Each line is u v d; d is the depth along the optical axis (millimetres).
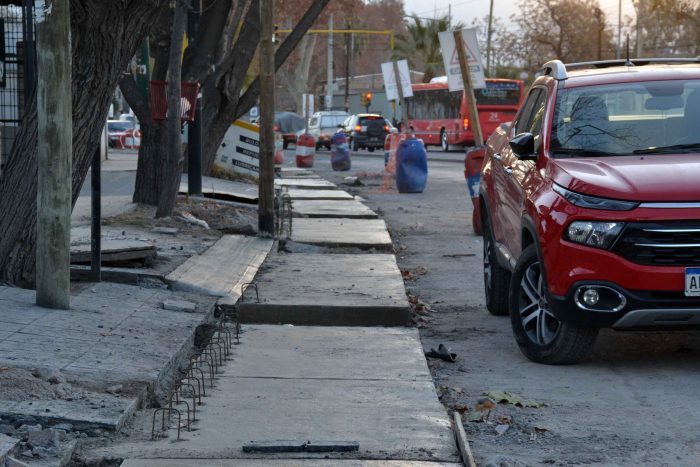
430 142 59156
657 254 6914
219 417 6023
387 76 26547
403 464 5184
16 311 7781
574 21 81062
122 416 5738
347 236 14773
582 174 7383
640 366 7594
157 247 12055
